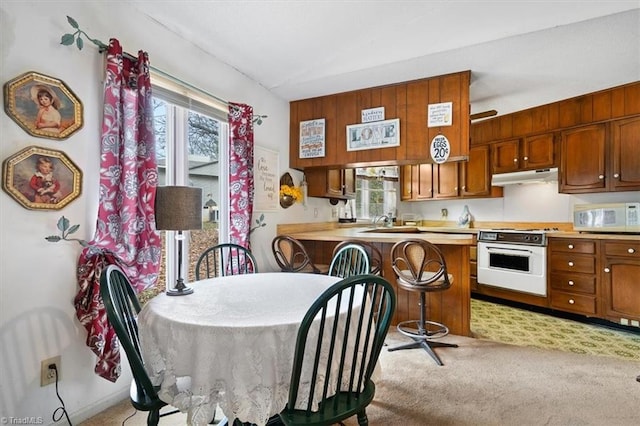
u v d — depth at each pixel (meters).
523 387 2.06
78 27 1.70
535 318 3.53
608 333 3.07
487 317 3.56
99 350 1.68
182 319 1.25
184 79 2.38
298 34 2.35
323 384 1.22
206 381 1.14
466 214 5.15
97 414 1.78
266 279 1.96
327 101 3.45
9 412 1.45
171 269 2.37
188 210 1.74
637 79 3.02
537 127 3.95
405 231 4.88
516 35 2.30
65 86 1.65
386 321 1.30
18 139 1.48
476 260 4.31
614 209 3.24
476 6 2.03
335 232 3.78
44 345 1.57
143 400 1.24
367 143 3.24
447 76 2.92
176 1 1.98
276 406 1.16
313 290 1.69
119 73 1.79
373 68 2.81
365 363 1.30
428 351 2.52
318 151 3.48
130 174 1.84
